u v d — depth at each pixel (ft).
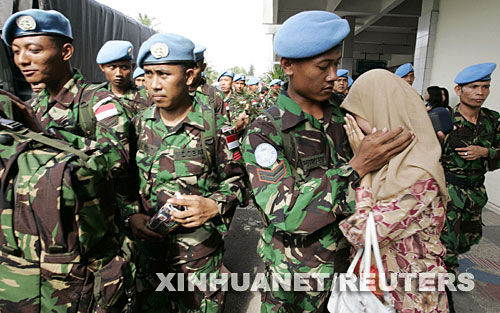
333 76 4.09
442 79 20.24
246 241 12.30
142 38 21.22
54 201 3.22
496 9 15.42
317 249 4.71
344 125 4.48
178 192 5.46
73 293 3.61
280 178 4.25
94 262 3.81
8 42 5.35
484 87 8.48
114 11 16.57
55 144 3.66
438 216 3.82
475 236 9.24
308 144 4.55
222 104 9.61
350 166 4.04
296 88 4.41
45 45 5.34
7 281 3.41
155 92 5.51
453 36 19.08
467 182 8.74
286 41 4.03
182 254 6.00
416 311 3.88
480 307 8.51
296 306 4.97
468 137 8.70
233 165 6.28
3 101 3.85
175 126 6.00
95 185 3.60
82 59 13.34
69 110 6.02
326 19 3.90
